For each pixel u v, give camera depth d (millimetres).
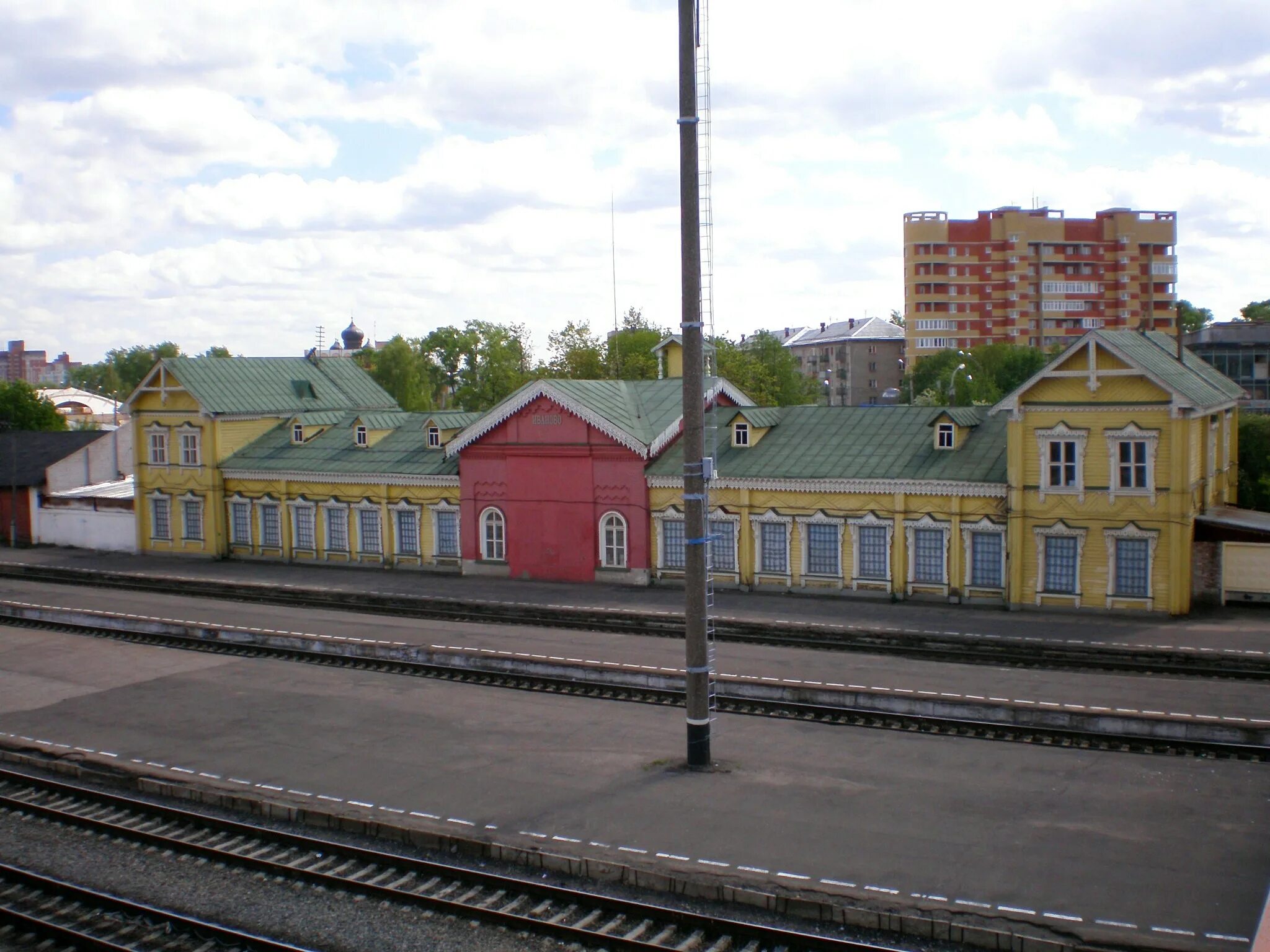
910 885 16422
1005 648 32031
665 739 24266
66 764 23484
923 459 40625
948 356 117125
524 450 46844
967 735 24438
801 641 33750
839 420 44531
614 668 29156
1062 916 15312
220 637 35875
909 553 39938
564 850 17969
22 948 16203
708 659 22094
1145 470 35938
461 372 127125
